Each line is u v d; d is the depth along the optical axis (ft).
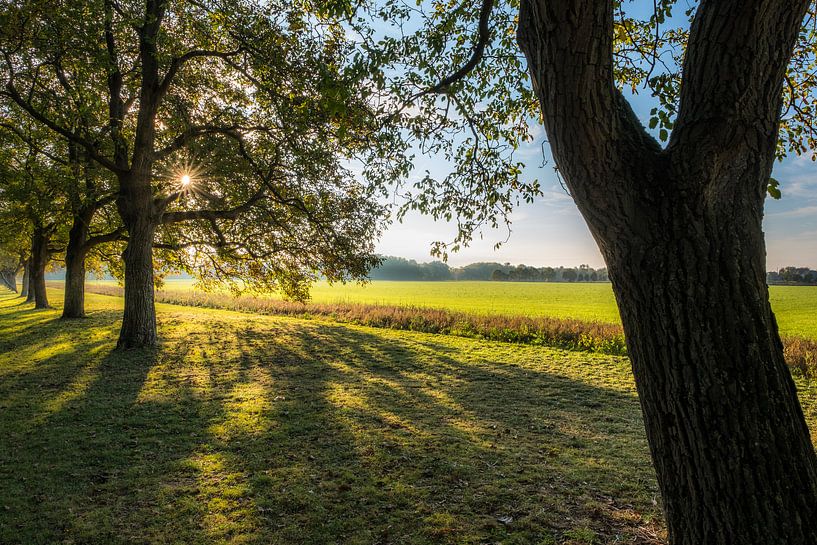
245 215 49.78
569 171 7.80
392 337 57.11
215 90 46.93
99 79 40.96
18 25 33.76
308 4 20.99
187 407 25.76
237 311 97.45
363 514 14.58
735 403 7.07
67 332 53.06
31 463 18.12
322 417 24.29
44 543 12.89
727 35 6.77
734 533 7.11
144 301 42.96
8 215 64.03
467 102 17.70
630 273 7.83
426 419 24.50
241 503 15.20
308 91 34.37
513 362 41.37
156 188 49.29
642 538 13.23
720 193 7.18
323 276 56.13
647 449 20.54
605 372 37.37
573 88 7.09
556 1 6.72
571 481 17.08
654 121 13.71
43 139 50.37
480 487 16.49
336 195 51.83
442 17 18.40
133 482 16.63
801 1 6.53
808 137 15.44
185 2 38.60
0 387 29.37
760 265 7.39
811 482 7.07
